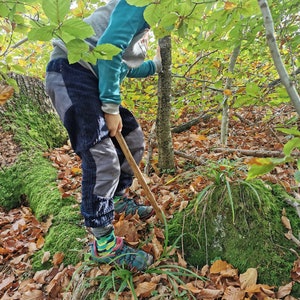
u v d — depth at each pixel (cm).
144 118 423
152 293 154
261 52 245
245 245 167
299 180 71
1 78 143
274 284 151
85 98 151
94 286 163
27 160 327
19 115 398
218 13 123
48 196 258
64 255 193
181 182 239
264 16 77
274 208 178
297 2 167
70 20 84
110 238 166
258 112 420
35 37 89
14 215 274
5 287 189
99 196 156
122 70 163
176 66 364
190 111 447
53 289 174
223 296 147
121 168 197
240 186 184
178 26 121
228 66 267
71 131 158
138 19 144
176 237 183
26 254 211
